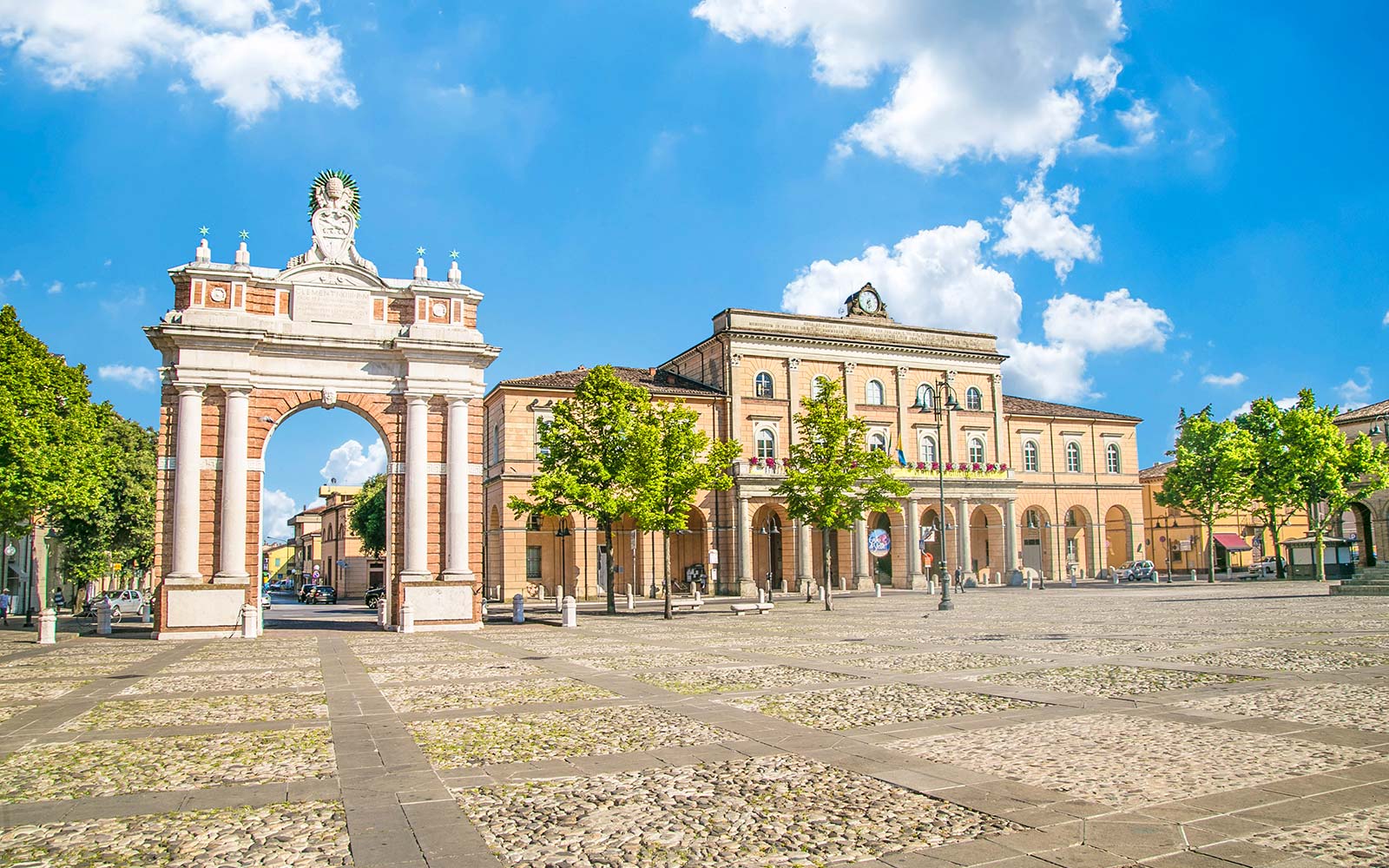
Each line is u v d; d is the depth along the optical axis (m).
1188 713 12.69
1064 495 80.00
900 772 9.73
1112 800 8.43
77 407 45.19
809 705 14.20
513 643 28.20
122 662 23.88
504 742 11.81
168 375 35.34
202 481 34.97
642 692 16.17
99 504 48.69
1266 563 73.88
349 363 37.34
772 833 7.79
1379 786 8.74
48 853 7.73
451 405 38.12
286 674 20.31
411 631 34.94
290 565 166.12
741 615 41.47
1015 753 10.40
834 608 45.44
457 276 39.47
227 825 8.42
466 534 37.56
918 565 69.38
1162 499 71.75
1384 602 36.88
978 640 24.92
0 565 45.28
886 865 6.98
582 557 61.84
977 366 75.62
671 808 8.61
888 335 72.88
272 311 36.94
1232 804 8.23
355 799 9.20
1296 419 63.78
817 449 50.06
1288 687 14.72
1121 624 29.25
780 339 69.19
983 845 7.34
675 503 44.72
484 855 7.45
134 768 10.77
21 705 16.14
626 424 44.66
